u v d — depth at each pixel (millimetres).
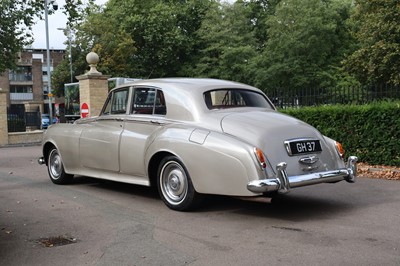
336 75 35094
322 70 35156
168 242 4660
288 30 35844
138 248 4480
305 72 35312
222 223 5371
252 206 6258
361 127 9742
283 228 5113
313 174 5562
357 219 5473
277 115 6059
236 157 5242
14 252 4445
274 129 5586
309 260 4035
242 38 40062
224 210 6031
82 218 5754
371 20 23062
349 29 36969
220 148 5375
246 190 5184
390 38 21812
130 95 6941
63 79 44281
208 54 41938
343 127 10039
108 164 6992
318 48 35312
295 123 5898
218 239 4734
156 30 42000
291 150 5500
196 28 45719
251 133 5473
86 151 7387
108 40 39844
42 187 8047
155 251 4375
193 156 5598
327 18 36531
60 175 8148
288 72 35500
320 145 5875
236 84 6703
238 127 5590
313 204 6367
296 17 35188
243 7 41438
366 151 9727
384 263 3924
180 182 5867
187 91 6203
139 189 7684
